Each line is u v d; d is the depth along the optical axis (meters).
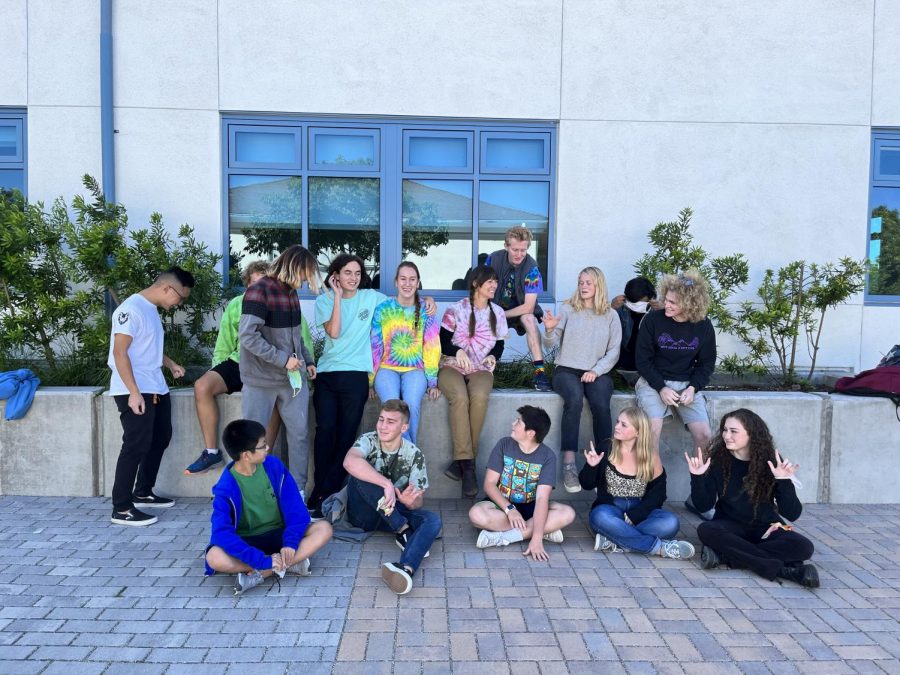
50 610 3.18
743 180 6.16
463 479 4.86
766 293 5.82
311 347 4.84
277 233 6.09
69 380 5.29
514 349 5.94
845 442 5.14
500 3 5.94
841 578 3.74
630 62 6.04
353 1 5.86
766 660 2.85
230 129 5.95
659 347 4.87
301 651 2.85
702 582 3.66
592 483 4.23
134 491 4.71
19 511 4.59
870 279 6.34
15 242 5.04
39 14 5.72
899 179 6.28
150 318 4.41
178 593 3.39
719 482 3.97
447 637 2.99
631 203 6.13
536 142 6.19
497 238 6.23
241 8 5.80
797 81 6.12
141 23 5.75
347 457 4.07
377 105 5.95
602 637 3.02
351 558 3.91
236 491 3.50
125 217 5.43
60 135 5.79
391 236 6.12
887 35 6.14
